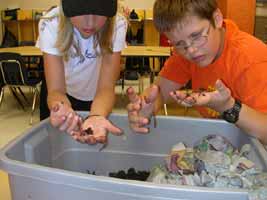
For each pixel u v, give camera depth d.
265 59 0.97
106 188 0.65
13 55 3.64
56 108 0.95
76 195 0.68
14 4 7.30
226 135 1.03
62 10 1.03
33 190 0.73
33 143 0.94
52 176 0.69
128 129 1.11
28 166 0.71
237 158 0.84
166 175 0.86
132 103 1.01
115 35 1.20
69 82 1.39
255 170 0.76
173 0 0.91
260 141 0.90
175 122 1.07
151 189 0.62
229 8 4.78
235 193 0.60
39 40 1.21
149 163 1.12
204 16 0.92
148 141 1.11
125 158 1.14
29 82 3.79
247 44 1.00
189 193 0.61
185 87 1.32
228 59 1.01
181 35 0.93
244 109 0.86
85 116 1.11
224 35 1.02
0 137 3.25
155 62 4.82
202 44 0.95
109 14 0.96
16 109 4.27
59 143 1.09
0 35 7.26
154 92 1.01
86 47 1.26
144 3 7.09
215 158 0.84
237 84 1.01
